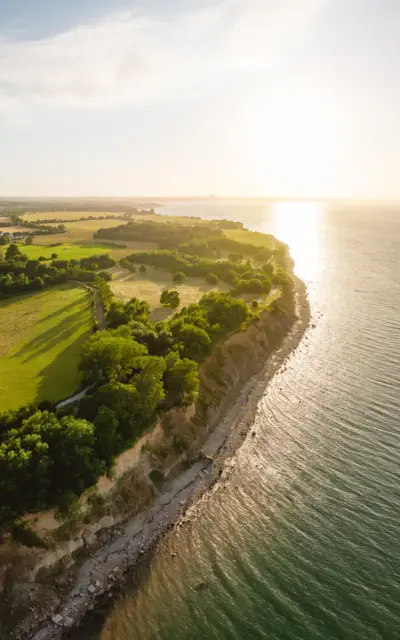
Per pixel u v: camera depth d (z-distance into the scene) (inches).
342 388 2610.7
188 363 2258.9
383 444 2074.3
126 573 1492.4
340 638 1257.4
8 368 2394.2
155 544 1600.6
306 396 2556.6
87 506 1621.6
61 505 1557.6
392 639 1245.7
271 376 2834.6
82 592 1425.9
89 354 2124.8
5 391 2119.8
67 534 1544.0
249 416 2395.4
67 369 2374.5
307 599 1376.7
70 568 1496.1
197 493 1845.5
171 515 1733.5
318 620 1311.5
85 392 2079.2
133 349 2153.1
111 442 1752.0
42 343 2758.4
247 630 1296.8
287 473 1935.3
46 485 1561.3
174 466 1971.0
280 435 2207.2
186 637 1288.1
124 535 1635.1
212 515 1726.1
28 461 1535.4
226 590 1421.0
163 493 1841.8
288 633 1279.5
